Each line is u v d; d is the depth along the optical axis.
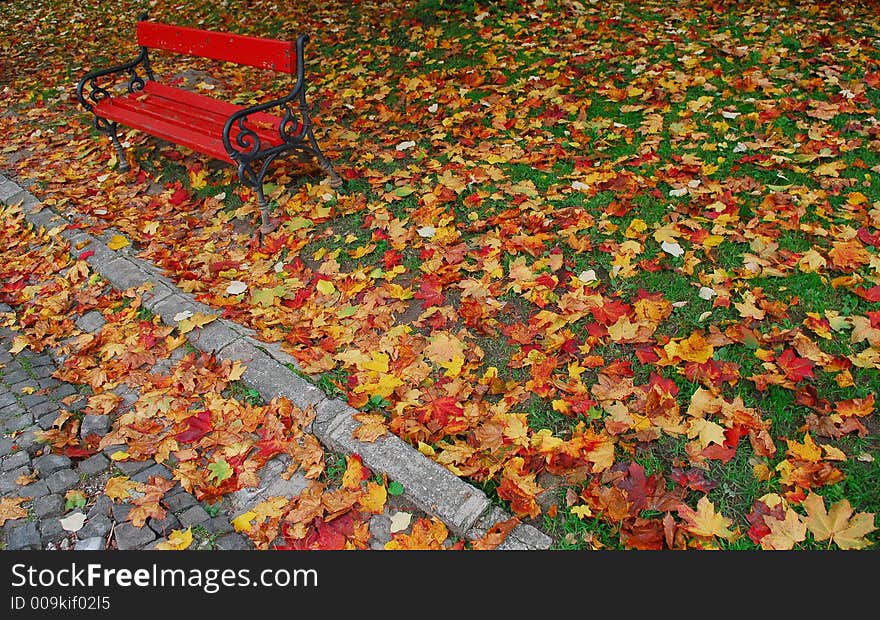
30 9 10.70
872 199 3.84
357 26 7.46
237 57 4.57
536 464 2.64
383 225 4.11
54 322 3.77
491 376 3.01
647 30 6.26
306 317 3.51
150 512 2.62
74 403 3.23
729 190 4.01
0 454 2.95
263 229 4.26
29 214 4.79
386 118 5.39
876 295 3.16
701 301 3.29
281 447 2.83
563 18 6.77
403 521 2.50
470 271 3.65
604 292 3.42
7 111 6.75
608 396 2.85
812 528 2.33
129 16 9.50
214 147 4.28
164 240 4.34
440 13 7.35
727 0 6.75
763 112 4.71
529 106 5.20
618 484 2.52
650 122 4.79
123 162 5.34
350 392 3.03
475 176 4.39
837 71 5.16
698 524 2.36
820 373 2.88
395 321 3.43
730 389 2.86
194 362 3.28
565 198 4.13
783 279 3.36
